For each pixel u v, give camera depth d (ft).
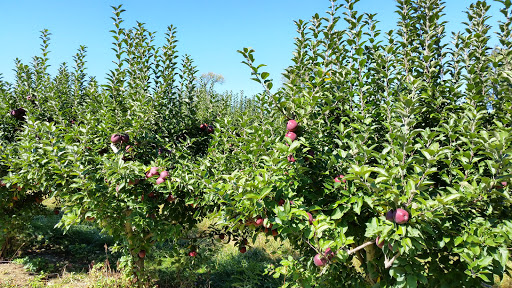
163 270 19.40
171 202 14.01
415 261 8.49
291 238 10.57
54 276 18.97
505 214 8.48
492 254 7.45
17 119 19.22
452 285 8.73
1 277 17.99
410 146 7.73
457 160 9.60
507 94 9.20
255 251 23.34
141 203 13.19
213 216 9.93
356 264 16.84
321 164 10.16
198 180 11.57
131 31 17.65
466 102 10.03
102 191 12.19
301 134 10.03
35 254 22.59
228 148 13.30
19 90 21.09
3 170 16.96
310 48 12.48
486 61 10.76
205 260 17.94
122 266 16.94
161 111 17.01
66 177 12.48
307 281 11.24
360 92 10.61
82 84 21.68
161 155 15.08
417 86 9.24
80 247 24.50
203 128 17.79
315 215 9.50
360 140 9.24
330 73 11.52
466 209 8.05
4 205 18.88
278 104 10.11
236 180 9.65
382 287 9.87
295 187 9.21
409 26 12.33
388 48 11.26
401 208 7.57
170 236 13.88
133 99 16.15
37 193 20.94
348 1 12.03
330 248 8.75
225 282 19.13
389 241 7.76
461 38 11.18
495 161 7.29
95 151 14.14
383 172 7.20
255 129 9.91
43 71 21.85
